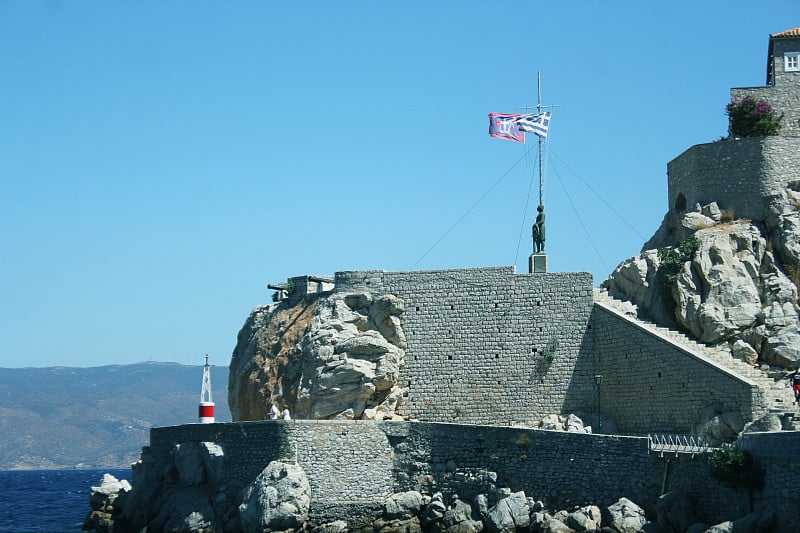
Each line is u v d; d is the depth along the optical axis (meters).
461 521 116.88
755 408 113.38
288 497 118.06
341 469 123.50
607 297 138.75
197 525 124.12
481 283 138.62
